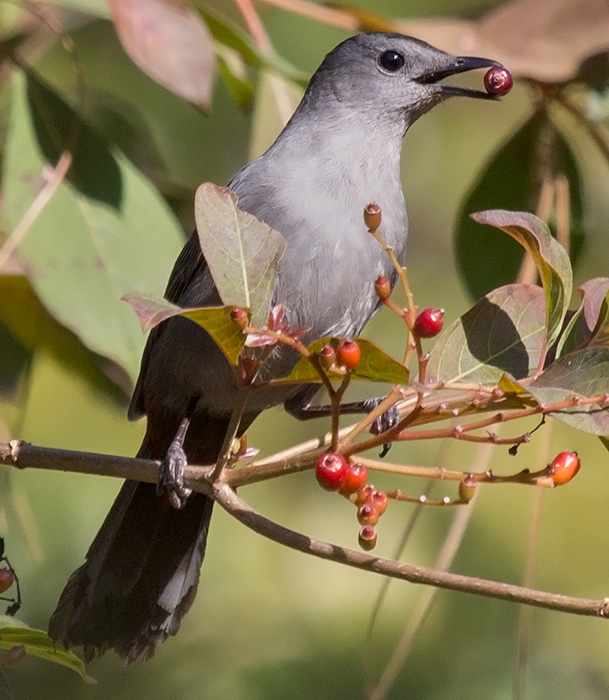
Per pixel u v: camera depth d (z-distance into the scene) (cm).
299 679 1071
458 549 1120
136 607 844
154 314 510
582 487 1173
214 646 1095
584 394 576
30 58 1104
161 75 794
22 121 868
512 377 588
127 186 884
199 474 636
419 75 945
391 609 1098
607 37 973
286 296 865
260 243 577
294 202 873
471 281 974
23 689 1046
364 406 888
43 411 1201
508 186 987
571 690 1097
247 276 571
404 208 923
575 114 990
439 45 986
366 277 883
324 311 873
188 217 1074
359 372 557
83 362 1028
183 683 1074
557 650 1123
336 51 960
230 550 1137
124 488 867
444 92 948
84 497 1133
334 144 912
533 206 985
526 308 655
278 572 1130
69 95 1290
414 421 591
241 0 941
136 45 795
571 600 560
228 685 1069
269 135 989
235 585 1123
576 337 666
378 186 904
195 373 900
